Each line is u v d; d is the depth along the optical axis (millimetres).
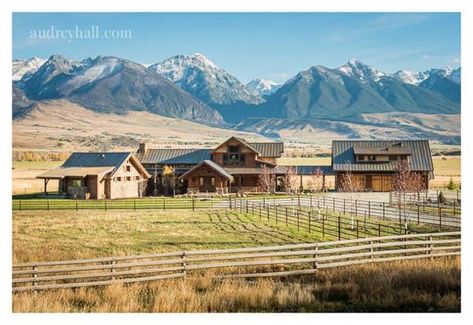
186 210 50156
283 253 22516
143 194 72562
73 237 33000
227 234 33562
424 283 20031
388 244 24453
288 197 63281
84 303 19078
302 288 20453
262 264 22344
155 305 18281
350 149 79812
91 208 52625
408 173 70750
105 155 70375
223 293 19297
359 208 47812
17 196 68188
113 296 19156
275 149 81562
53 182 90125
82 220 41906
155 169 78500
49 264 20328
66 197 66375
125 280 20875
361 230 33938
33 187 83375
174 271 21953
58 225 38844
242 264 22266
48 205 51438
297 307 18531
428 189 73375
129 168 70250
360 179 76500
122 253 27078
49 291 19891
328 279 21312
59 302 18688
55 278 20188
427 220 38219
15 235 33906
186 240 31375
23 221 41344
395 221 37875
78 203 58156
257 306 18625
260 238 31656
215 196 68250
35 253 26375
